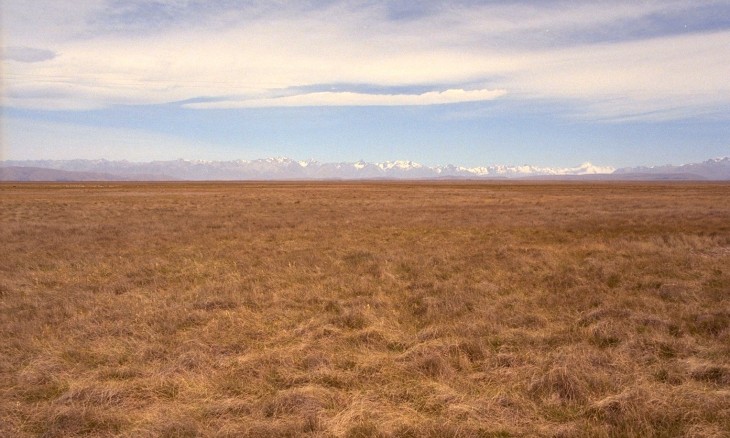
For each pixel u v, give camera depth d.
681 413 5.14
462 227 26.50
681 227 24.98
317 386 5.90
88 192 80.06
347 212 36.88
